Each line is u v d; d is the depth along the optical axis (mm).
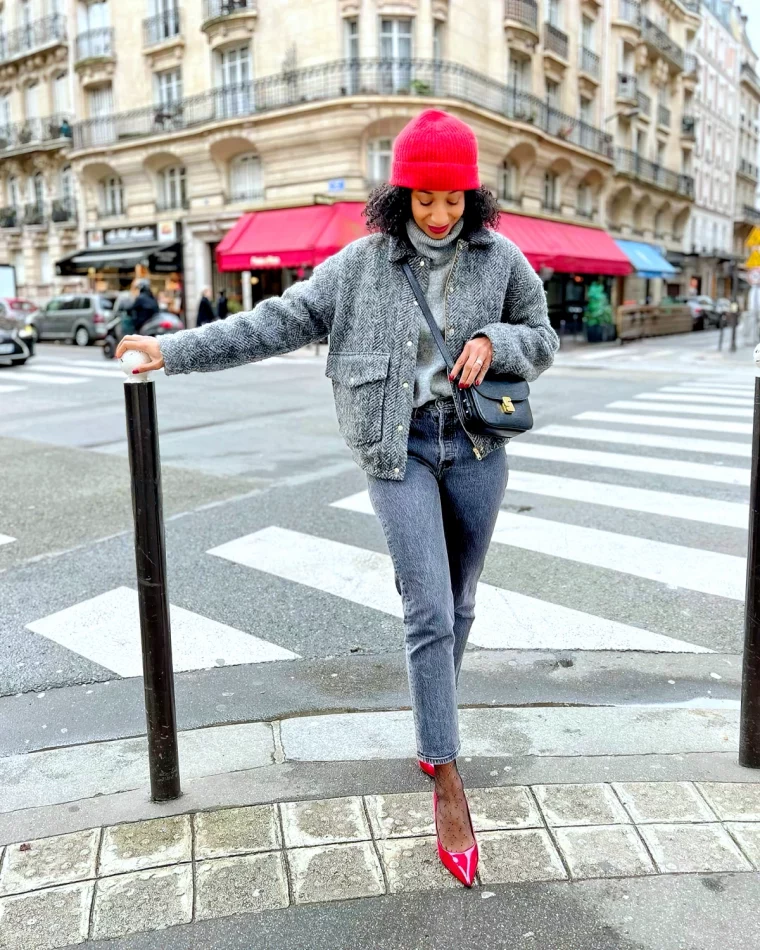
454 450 2172
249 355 2125
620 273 30062
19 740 2814
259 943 1835
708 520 5293
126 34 28047
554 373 15461
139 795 2393
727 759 2533
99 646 3561
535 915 1899
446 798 2061
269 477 6574
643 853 2088
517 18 25656
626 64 34906
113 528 5281
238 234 24359
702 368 16391
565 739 2676
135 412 2082
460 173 1990
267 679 3234
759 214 59250
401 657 3424
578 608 3912
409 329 2094
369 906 1932
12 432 8859
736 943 1811
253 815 2256
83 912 1923
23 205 34719
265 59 24344
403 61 22797
